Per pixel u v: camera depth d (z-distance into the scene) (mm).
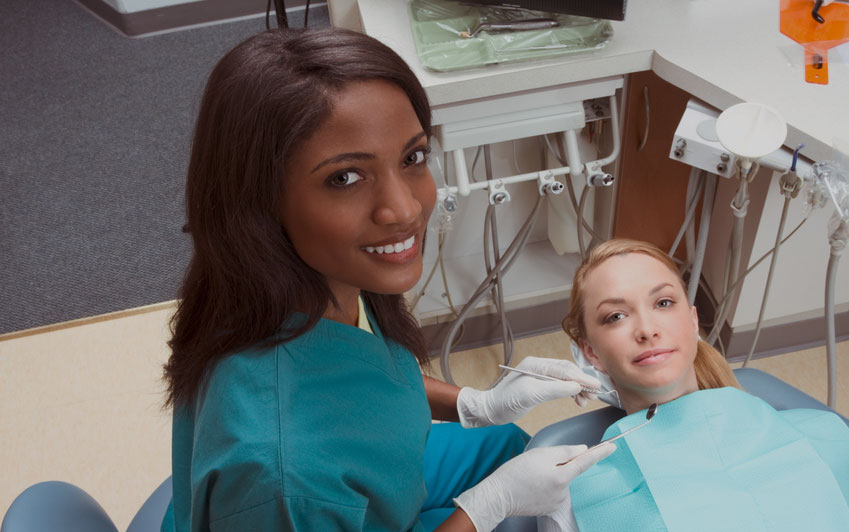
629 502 1015
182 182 2555
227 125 635
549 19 1421
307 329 760
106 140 2760
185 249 2330
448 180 1849
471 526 966
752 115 1095
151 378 1891
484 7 1480
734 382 1157
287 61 622
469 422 1205
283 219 680
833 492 983
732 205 1277
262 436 709
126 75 3064
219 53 3129
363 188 654
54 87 3043
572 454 1003
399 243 689
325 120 618
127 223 2436
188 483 877
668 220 1809
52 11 3502
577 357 1229
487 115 1431
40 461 1745
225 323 755
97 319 2051
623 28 1454
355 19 1706
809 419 1090
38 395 1883
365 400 812
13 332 2057
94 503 1002
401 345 965
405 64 669
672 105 1547
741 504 971
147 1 3189
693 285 1564
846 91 1263
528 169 1882
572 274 1954
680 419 1053
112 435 1778
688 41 1399
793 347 1880
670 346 1063
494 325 1977
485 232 1652
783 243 1577
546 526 1056
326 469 723
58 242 2400
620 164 1688
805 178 1206
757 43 1384
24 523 837
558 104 1447
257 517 708
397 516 833
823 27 1392
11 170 2680
